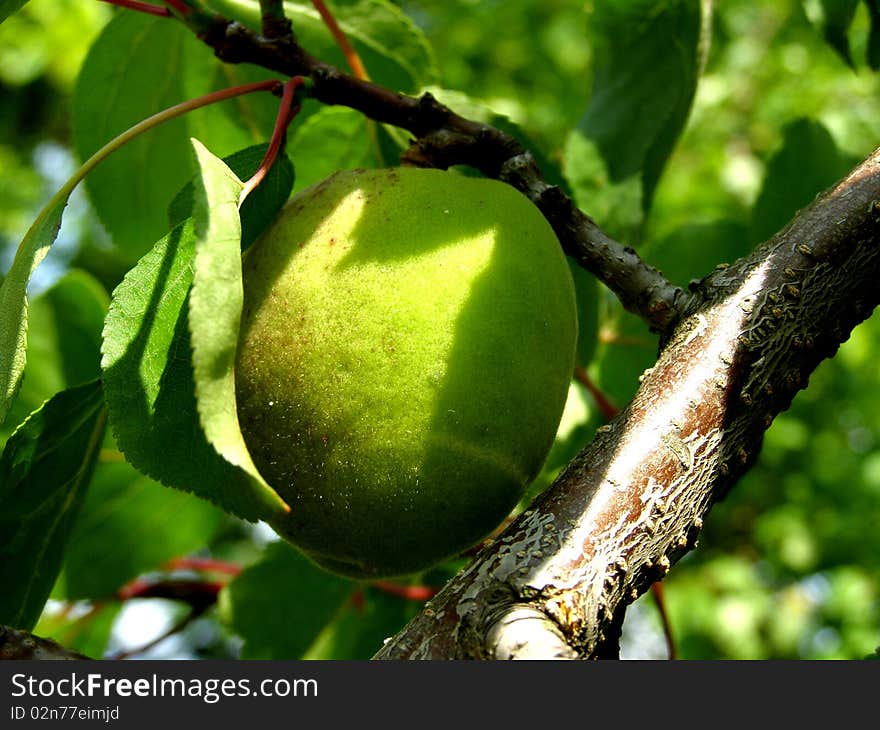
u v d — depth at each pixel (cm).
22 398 30
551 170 26
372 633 31
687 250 30
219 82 28
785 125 30
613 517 20
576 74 77
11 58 74
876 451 69
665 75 29
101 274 81
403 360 20
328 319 20
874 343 65
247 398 21
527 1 79
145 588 31
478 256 20
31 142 88
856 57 71
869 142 71
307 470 20
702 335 21
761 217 30
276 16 23
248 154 22
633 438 20
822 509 68
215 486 21
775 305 21
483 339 20
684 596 65
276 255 21
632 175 29
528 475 21
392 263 20
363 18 27
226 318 19
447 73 78
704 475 21
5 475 23
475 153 23
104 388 21
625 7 29
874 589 65
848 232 22
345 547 21
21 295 21
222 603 30
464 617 19
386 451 20
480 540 21
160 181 29
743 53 76
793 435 65
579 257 22
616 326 30
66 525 24
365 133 26
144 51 28
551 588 19
